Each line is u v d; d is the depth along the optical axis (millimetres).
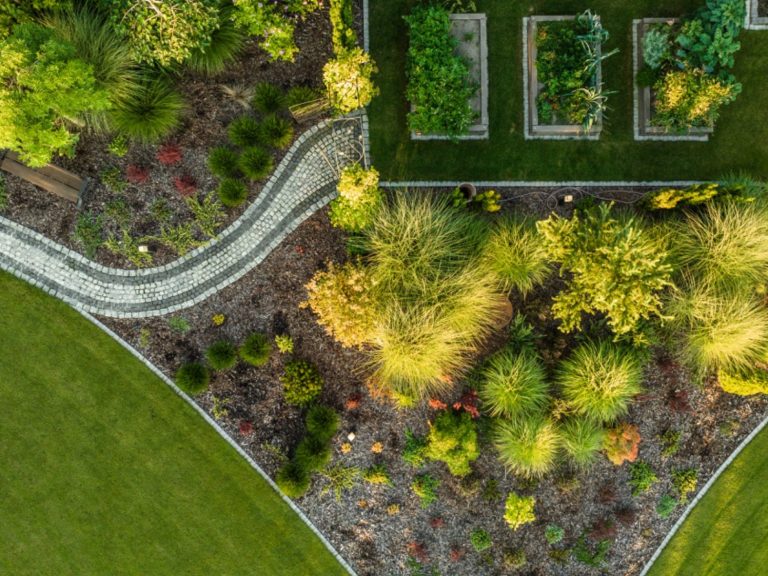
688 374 15312
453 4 14523
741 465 15719
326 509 15320
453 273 13852
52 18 13109
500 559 15453
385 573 15430
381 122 15008
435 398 14898
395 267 13766
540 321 15055
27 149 12062
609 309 12758
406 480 15258
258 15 12758
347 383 15156
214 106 14648
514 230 13867
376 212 13914
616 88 15102
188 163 14758
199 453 15227
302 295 15047
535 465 14367
